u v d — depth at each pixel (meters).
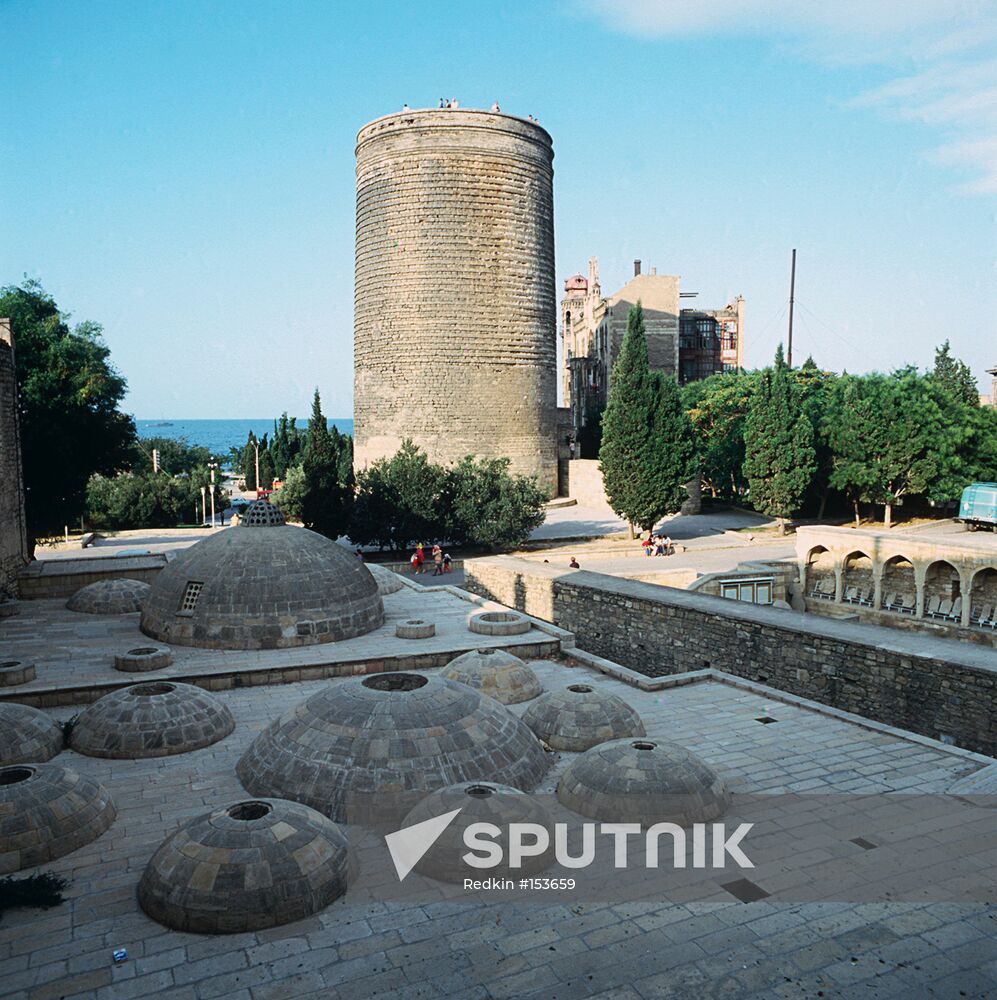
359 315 56.53
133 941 9.57
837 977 8.97
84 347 38.81
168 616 21.86
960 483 46.84
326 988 8.80
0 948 9.41
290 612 21.56
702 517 57.59
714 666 23.89
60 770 12.48
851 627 21.55
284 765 13.12
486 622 23.16
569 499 64.94
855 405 47.41
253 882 9.85
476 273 53.47
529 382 55.78
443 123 52.28
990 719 17.12
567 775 13.41
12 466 29.11
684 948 9.47
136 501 67.31
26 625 24.05
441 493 43.62
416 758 12.77
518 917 10.07
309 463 45.66
